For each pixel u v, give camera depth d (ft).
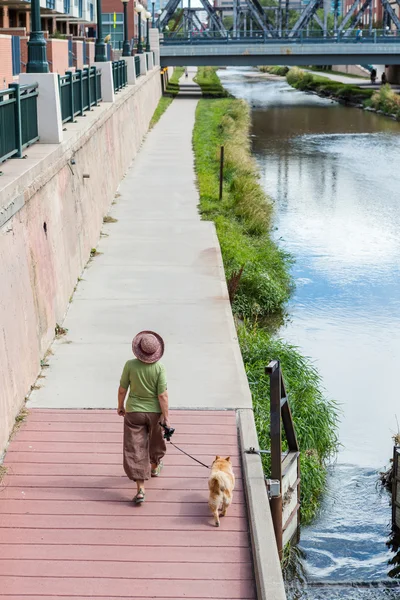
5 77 86.74
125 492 34.17
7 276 40.57
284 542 39.93
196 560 29.89
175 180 115.44
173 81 347.77
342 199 124.57
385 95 252.62
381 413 55.77
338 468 48.57
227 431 39.60
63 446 37.83
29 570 29.17
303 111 254.27
